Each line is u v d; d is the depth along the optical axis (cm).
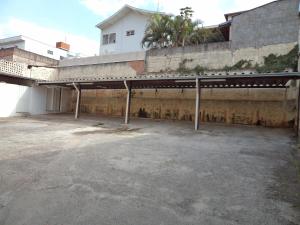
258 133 909
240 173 454
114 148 647
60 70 1814
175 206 324
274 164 512
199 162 524
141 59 1517
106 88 1540
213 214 305
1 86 1380
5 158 526
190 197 352
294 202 338
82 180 409
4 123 1117
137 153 597
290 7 1122
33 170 453
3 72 1350
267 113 1079
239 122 1138
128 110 1178
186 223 284
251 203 335
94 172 450
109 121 1265
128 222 284
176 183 404
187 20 1538
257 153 607
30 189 370
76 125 1116
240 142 745
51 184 390
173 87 1311
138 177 429
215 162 525
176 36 1541
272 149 652
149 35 1600
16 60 1764
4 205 322
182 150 636
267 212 310
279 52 1117
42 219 289
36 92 1567
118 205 324
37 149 617
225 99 1182
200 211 312
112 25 2303
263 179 424
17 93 1464
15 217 293
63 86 1598
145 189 377
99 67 1684
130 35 2186
